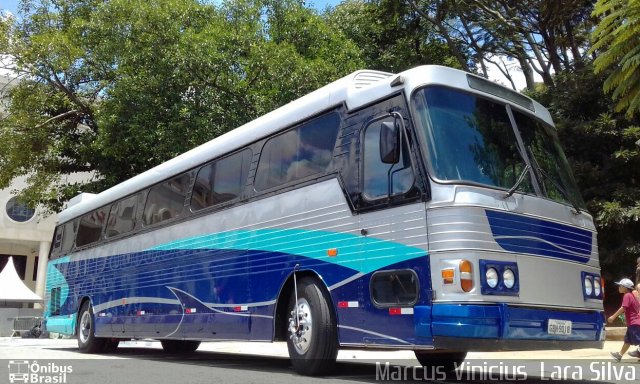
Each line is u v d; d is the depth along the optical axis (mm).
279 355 12312
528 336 5703
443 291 5570
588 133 16750
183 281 9789
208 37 18781
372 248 6398
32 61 21156
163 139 18938
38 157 22469
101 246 12984
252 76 19359
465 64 22391
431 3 23094
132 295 11352
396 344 5938
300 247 7395
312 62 18766
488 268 5629
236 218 8727
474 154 6242
